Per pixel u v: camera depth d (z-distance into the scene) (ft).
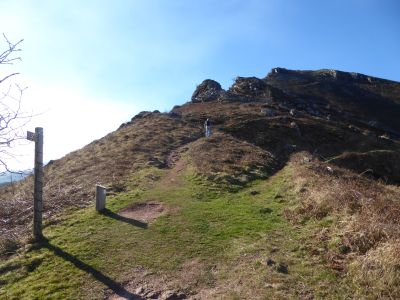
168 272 31.12
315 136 139.95
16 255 36.81
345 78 379.76
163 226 41.16
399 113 306.76
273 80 338.34
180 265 32.14
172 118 139.74
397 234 29.99
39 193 40.55
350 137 145.89
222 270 30.68
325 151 131.54
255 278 28.37
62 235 40.45
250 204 48.01
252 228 39.09
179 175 66.59
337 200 39.78
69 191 61.00
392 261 26.50
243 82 238.27
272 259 30.76
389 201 39.52
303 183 51.37
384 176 118.62
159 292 28.30
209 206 47.73
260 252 32.89
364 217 33.78
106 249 36.09
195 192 54.60
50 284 30.27
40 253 36.37
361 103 308.40
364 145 139.95
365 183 61.05
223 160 74.08
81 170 78.74
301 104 215.31
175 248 35.42
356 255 29.63
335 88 337.11
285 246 33.71
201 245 35.70
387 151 130.00
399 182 117.60
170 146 96.94
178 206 48.06
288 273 28.76
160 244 36.52
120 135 114.83
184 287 28.63
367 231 31.58
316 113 209.26
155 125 125.08
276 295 25.75
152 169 70.95
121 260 33.63
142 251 35.22
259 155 81.10
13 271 33.24
